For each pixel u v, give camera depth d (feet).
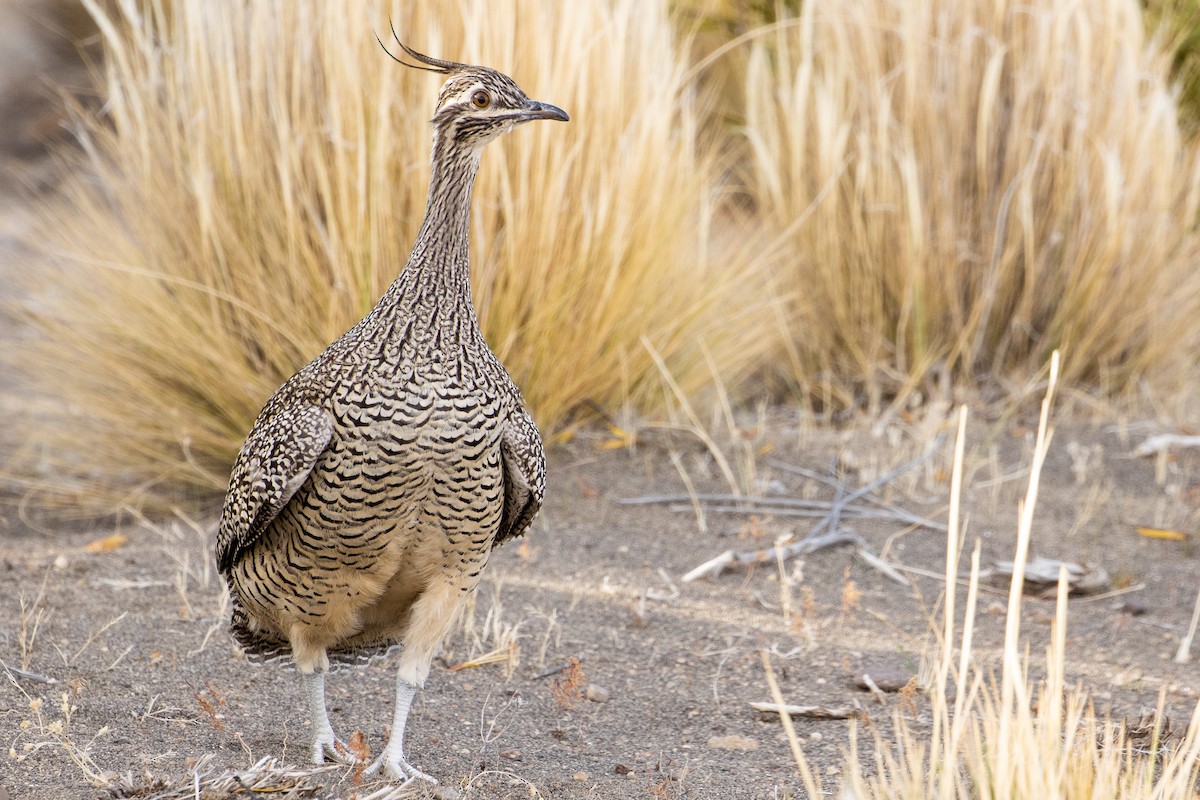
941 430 47.44
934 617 35.04
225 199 42.11
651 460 44.96
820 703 29.63
